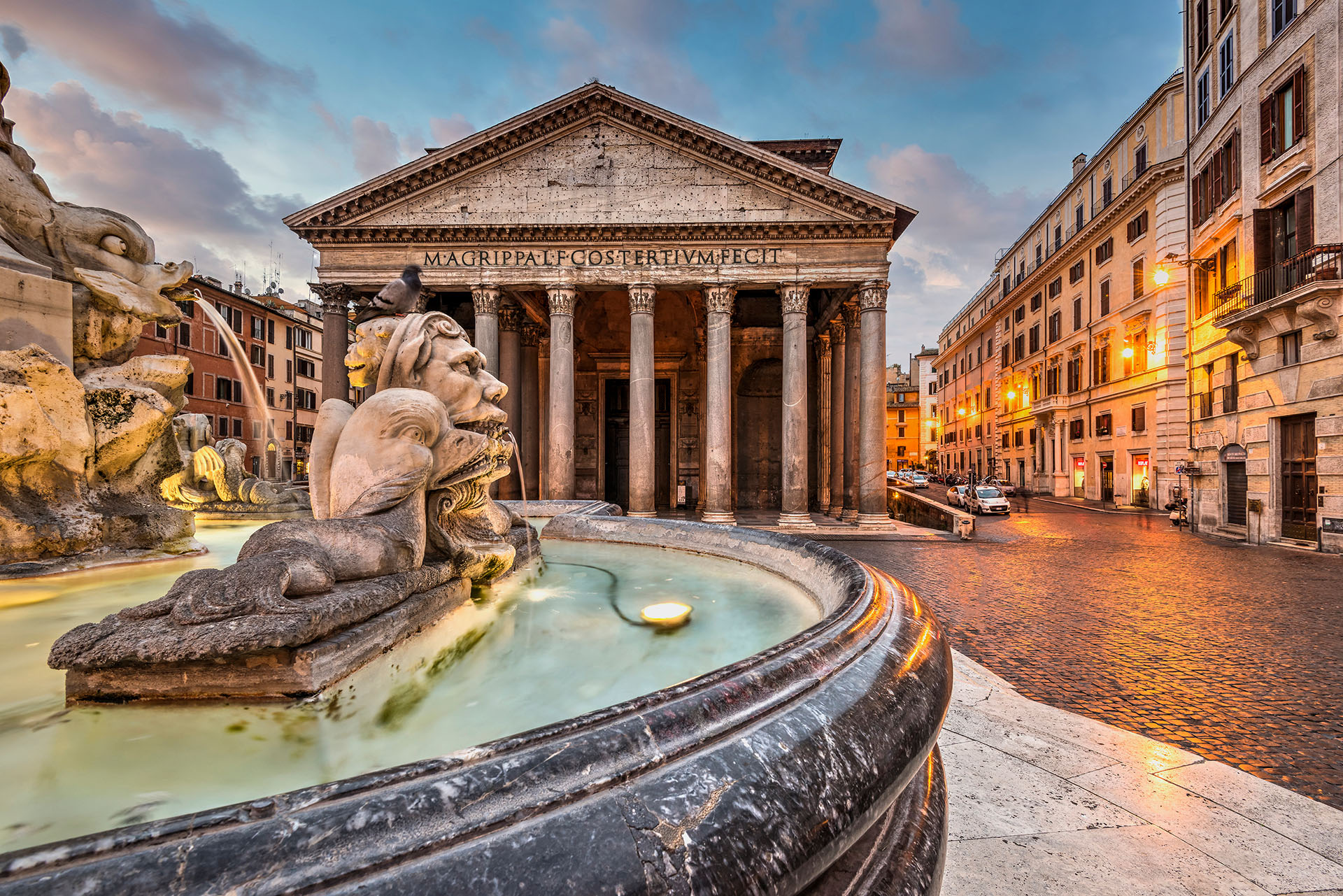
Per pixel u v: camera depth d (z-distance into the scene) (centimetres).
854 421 2547
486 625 213
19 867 62
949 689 168
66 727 121
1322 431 1541
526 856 78
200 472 529
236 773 114
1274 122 1650
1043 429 4359
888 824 161
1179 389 2936
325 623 137
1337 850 302
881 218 2117
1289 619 953
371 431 208
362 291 2253
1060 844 304
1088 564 1513
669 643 195
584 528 437
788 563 296
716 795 95
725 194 2194
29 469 279
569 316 2177
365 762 120
